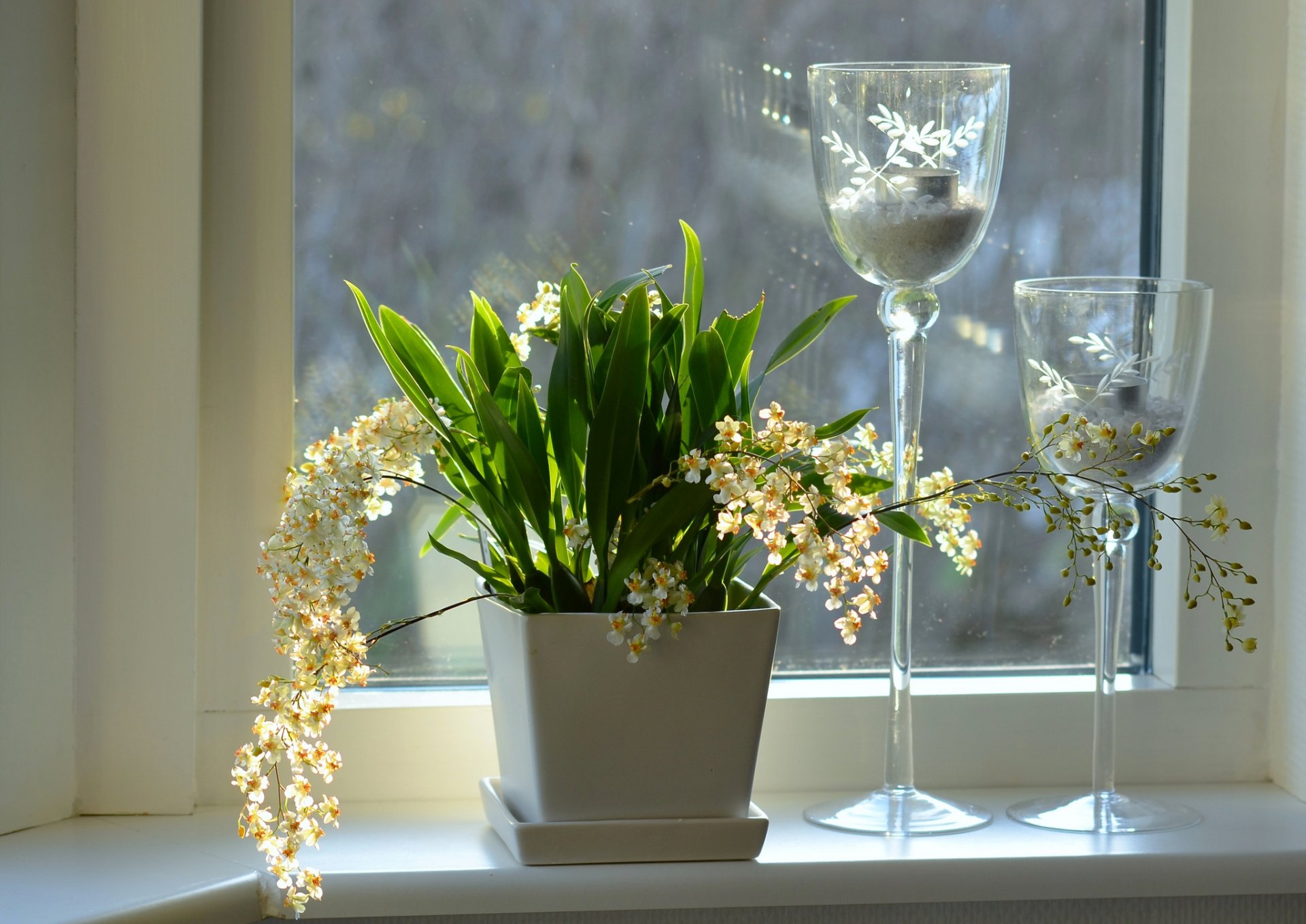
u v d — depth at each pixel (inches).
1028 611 88.4
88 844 82.9
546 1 86.6
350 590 79.8
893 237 82.2
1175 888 82.5
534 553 83.3
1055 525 82.0
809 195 87.4
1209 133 86.8
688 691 81.0
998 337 88.2
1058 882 82.3
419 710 86.2
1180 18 87.0
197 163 84.2
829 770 86.9
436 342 86.8
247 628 85.5
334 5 86.0
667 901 81.6
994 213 88.0
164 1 83.8
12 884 80.6
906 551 84.6
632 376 79.3
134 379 84.2
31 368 83.0
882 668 88.1
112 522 84.4
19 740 83.5
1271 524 87.4
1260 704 87.7
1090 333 82.6
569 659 80.7
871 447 85.0
